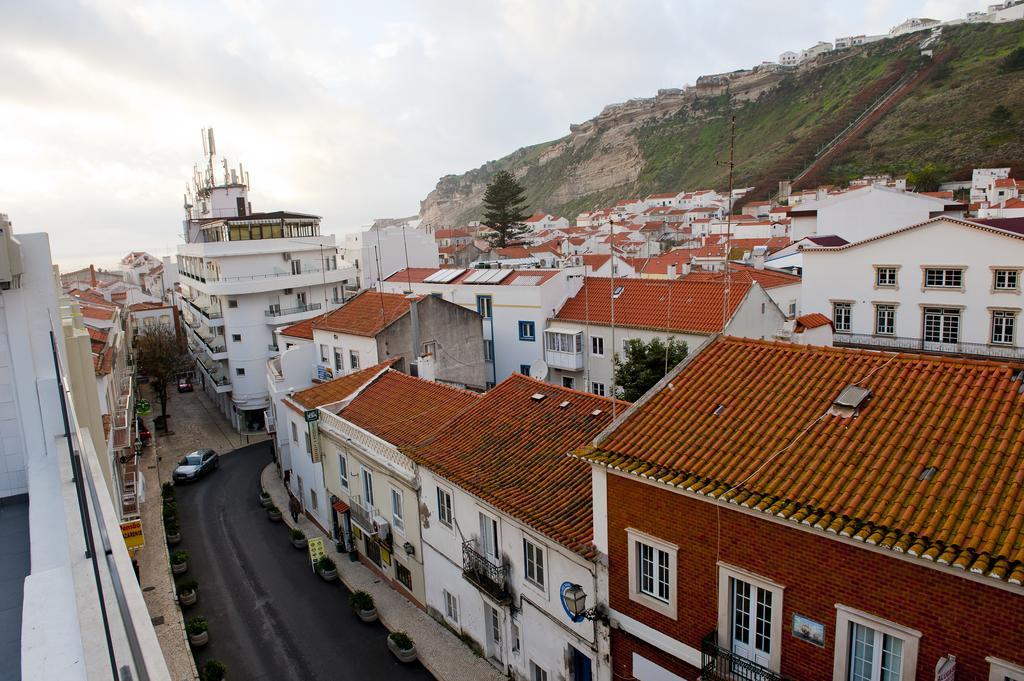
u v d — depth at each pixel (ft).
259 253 173.58
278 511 111.04
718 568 41.22
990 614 30.45
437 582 73.61
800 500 36.99
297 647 73.05
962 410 38.55
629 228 431.84
